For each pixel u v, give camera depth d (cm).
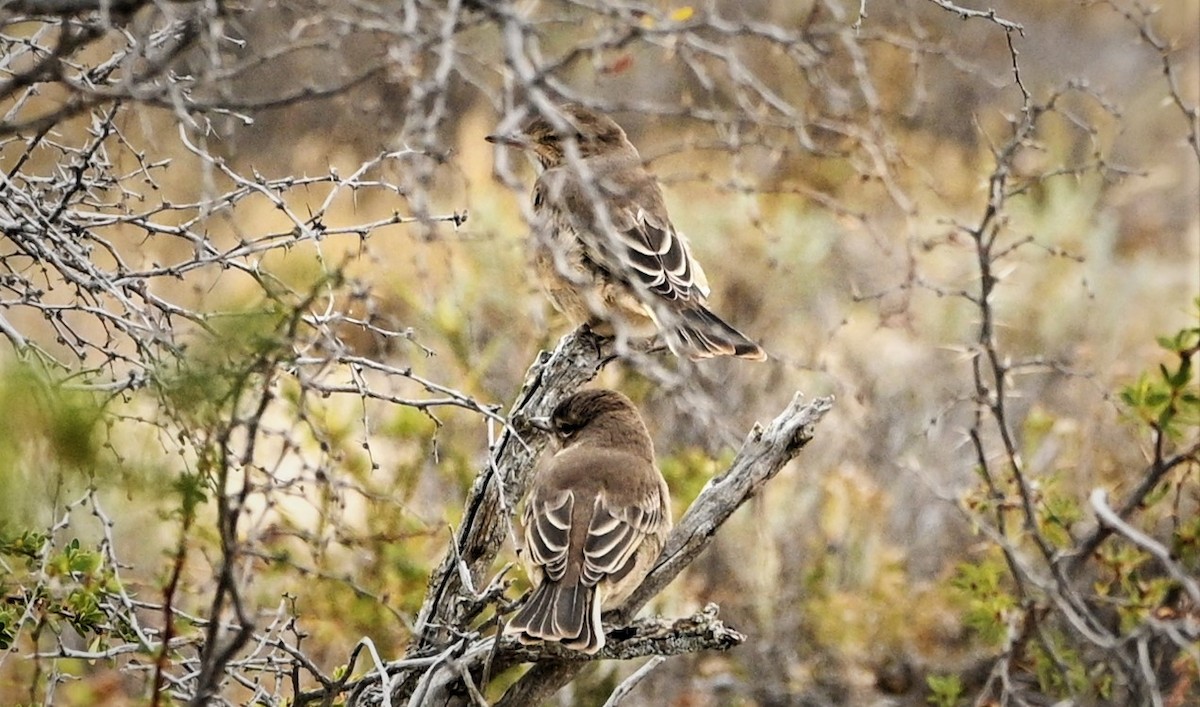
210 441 730
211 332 717
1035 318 1856
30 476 693
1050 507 1284
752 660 1509
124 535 1239
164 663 829
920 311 1861
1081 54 2434
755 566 1550
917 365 1745
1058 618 1352
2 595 886
